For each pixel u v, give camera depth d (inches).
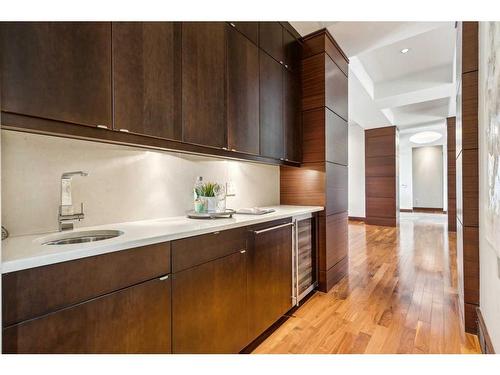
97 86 45.6
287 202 115.5
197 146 65.4
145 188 66.6
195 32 64.4
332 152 110.2
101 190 58.1
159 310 43.8
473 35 74.1
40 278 31.1
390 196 265.6
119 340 38.3
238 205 97.1
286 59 100.0
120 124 48.8
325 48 105.5
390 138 267.1
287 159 99.3
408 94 184.7
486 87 60.4
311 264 100.1
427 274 119.8
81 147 55.0
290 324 78.0
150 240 42.5
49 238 46.1
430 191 441.4
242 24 79.3
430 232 227.3
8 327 28.6
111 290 37.5
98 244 36.9
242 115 78.2
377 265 134.6
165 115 56.9
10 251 33.0
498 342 52.2
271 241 74.2
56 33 40.8
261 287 69.2
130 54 50.6
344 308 88.1
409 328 74.8
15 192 46.0
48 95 39.8
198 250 51.4
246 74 80.0
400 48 148.3
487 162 59.6
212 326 53.7
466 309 73.0
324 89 104.8
